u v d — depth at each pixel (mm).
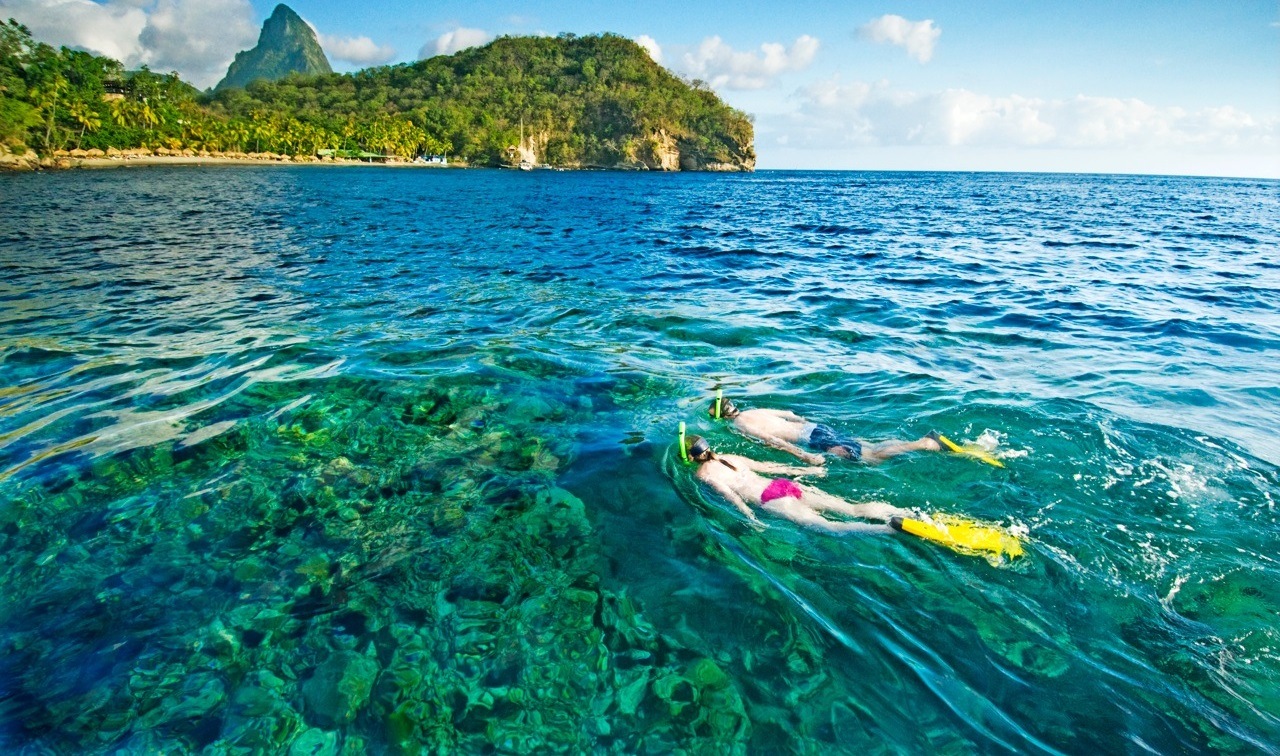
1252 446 5891
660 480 5406
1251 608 3811
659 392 7383
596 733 3105
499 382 7609
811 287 13625
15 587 4129
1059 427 6242
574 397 7215
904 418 6562
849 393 7332
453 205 37562
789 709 3195
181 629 3787
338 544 4578
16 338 9273
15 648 3635
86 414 6633
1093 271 15984
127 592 4090
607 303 12000
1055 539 4492
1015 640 3613
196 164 94625
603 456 5820
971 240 22562
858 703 3217
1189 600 3895
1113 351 9086
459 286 13523
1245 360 8672
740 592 4035
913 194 60844
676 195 54844
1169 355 8891
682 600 3973
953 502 4992
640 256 18266
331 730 3150
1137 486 5172
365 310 11227
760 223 29109
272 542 4602
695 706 3234
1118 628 3684
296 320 10445
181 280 13703
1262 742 2973
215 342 9125
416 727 3164
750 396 7238
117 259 16312
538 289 13273
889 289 13469
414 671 3492
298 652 3621
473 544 4570
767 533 4668
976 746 2965
